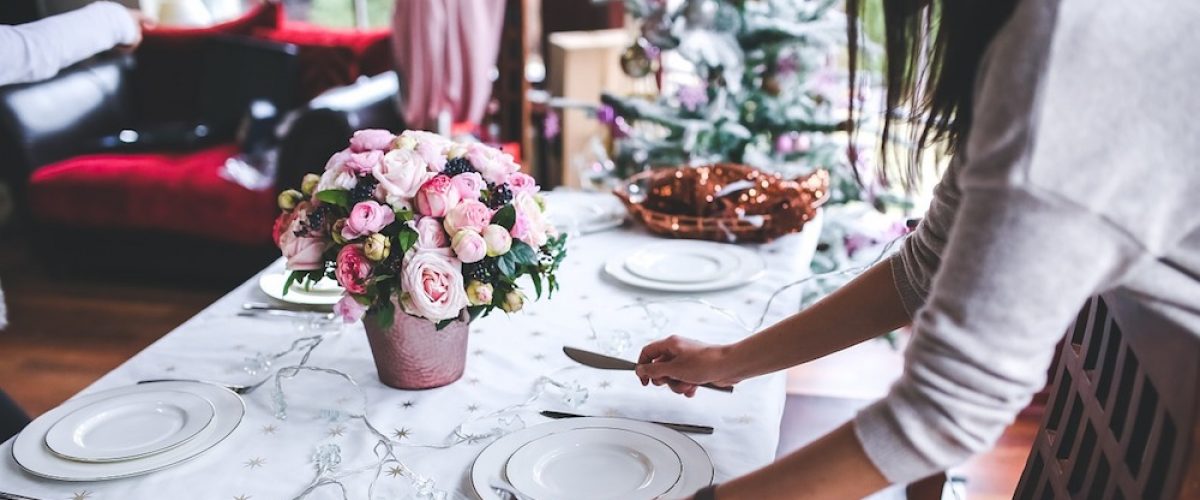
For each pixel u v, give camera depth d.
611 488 0.85
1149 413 0.76
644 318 1.25
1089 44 0.52
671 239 1.53
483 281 0.98
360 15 4.53
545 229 1.03
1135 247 0.53
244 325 1.25
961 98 0.68
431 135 1.07
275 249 3.10
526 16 3.46
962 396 0.58
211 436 0.95
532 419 1.00
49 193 3.18
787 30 2.46
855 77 0.81
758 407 1.01
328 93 3.14
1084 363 0.93
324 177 0.99
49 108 3.33
